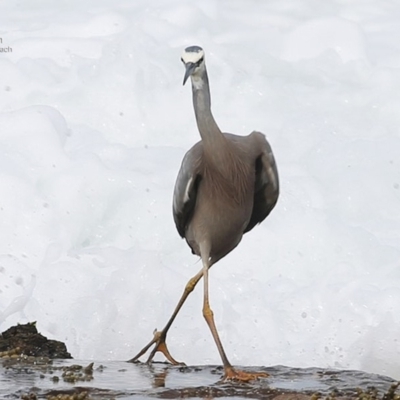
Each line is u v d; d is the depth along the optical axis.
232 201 10.98
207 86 10.75
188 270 14.59
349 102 18.67
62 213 15.59
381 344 13.22
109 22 20.14
